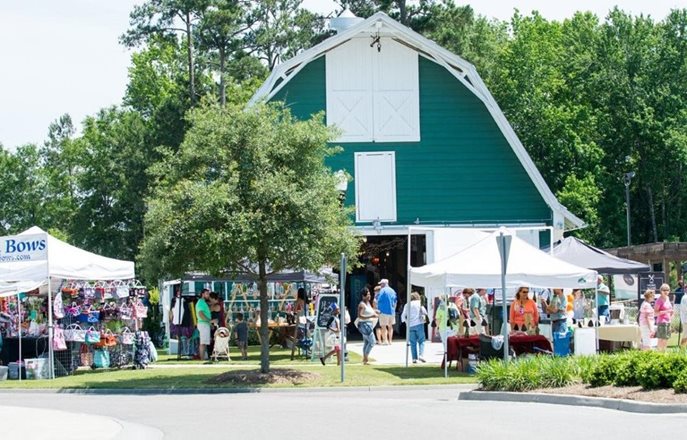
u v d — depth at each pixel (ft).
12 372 89.25
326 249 82.12
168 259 80.28
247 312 124.16
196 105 206.49
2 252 90.58
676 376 57.62
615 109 217.15
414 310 94.43
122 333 98.07
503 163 130.82
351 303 148.15
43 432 52.75
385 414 56.54
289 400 68.69
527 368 67.00
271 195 79.51
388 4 202.90
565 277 82.33
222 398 71.61
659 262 140.56
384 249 140.15
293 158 82.79
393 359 100.48
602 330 92.73
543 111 208.95
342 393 74.59
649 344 90.74
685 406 52.60
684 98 219.82
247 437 47.98
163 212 80.89
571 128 210.59
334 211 82.84
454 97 131.64
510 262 82.89
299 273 106.83
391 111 131.03
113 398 73.97
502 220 129.80
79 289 97.14
